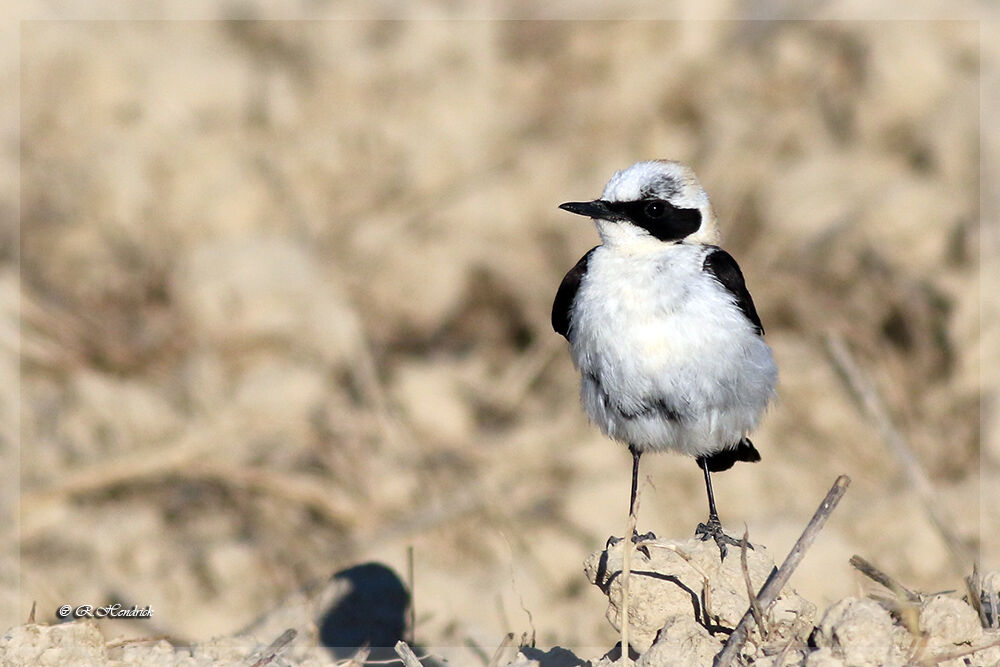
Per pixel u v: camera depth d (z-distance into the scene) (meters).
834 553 12.15
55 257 18.23
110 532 13.16
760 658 7.30
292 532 13.51
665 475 14.30
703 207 9.46
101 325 17.00
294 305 17.08
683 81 20.11
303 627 10.88
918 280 16.97
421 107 20.11
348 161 19.62
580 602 12.33
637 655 8.18
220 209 18.86
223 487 14.12
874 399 12.32
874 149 19.14
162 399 15.69
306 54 21.11
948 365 16.22
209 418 15.30
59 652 8.15
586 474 14.49
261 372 16.23
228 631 11.49
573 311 9.26
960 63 19.44
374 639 10.84
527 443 15.16
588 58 20.61
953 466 14.77
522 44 20.98
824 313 16.80
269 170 19.34
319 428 15.21
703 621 7.96
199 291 17.14
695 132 19.75
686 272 9.00
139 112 19.55
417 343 17.64
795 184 18.39
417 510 13.91
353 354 16.80
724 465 9.91
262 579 12.73
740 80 20.02
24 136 19.19
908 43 19.53
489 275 17.98
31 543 12.98
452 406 16.00
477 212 18.56
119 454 14.57
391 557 12.85
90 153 19.06
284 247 17.84
